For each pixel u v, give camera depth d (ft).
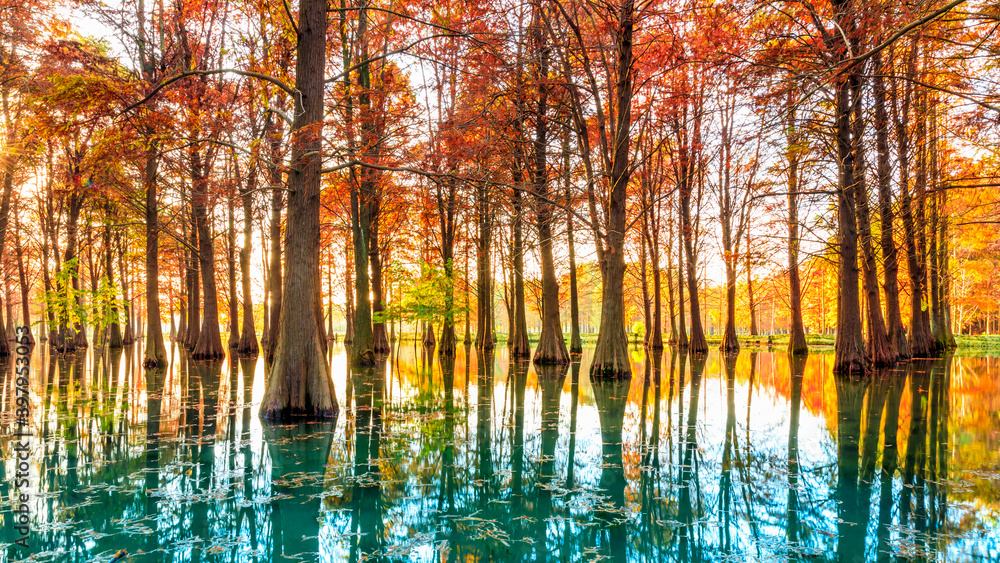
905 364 61.11
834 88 41.34
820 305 144.56
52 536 13.66
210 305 69.62
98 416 29.53
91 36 53.31
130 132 31.07
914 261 73.77
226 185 41.98
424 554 12.85
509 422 28.37
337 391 40.55
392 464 20.38
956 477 18.58
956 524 14.43
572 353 84.12
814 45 36.24
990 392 38.32
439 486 17.88
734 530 14.14
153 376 49.62
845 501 16.22
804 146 47.70
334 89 45.01
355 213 62.03
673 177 85.51
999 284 113.39
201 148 43.11
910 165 52.37
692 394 38.58
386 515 15.35
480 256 88.74
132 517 14.97
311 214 30.17
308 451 22.16
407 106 39.78
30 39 53.98
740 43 38.75
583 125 47.85
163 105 36.96
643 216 88.69
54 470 19.29
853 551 12.67
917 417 29.25
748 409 32.19
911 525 14.33
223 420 28.50
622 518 15.10
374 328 83.51
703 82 49.29
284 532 14.11
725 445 23.30
